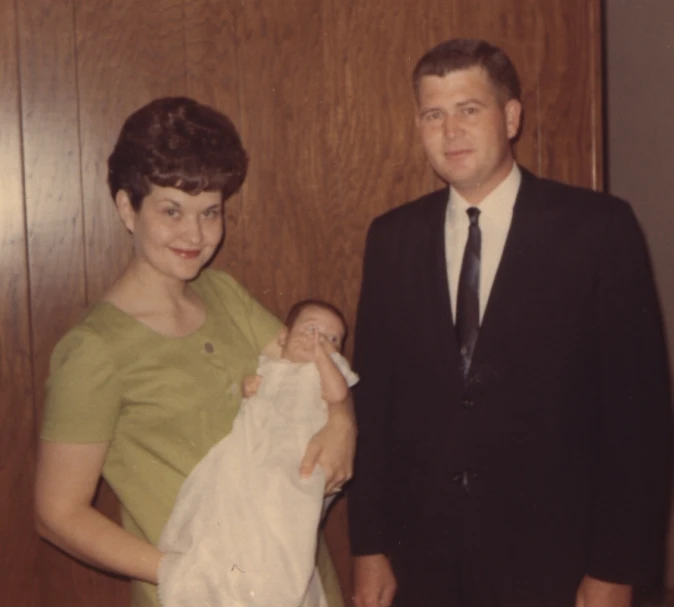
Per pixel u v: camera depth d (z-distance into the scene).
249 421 1.41
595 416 1.52
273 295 1.86
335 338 1.60
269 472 1.35
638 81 2.68
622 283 1.48
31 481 1.77
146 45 1.76
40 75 1.72
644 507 1.47
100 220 1.76
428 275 1.59
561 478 1.49
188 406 1.38
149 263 1.42
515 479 1.50
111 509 1.80
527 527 1.50
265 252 1.85
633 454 1.46
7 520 1.77
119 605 1.83
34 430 1.77
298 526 1.32
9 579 1.78
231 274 1.84
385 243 1.67
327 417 1.48
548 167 1.92
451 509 1.54
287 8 1.82
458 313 1.56
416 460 1.58
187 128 1.36
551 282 1.51
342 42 1.84
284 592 1.29
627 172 2.75
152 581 1.32
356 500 1.68
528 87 1.91
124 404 1.36
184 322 1.45
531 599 1.50
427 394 1.57
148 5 1.75
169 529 1.33
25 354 1.76
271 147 1.84
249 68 1.81
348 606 1.93
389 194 1.88
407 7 1.86
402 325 1.61
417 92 1.57
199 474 1.35
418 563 1.58
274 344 1.62
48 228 1.75
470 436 1.52
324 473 1.39
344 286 1.89
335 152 1.86
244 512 1.32
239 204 1.83
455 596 1.56
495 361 1.51
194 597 1.27
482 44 1.53
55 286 1.76
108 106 1.75
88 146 1.75
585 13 1.91
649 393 1.48
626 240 1.50
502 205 1.57
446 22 1.87
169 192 1.36
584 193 1.56
